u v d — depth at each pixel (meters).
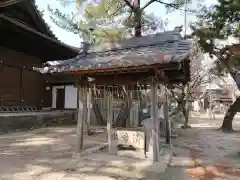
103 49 5.89
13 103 11.97
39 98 14.32
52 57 14.77
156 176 4.02
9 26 9.98
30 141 7.46
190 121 18.64
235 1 6.43
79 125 5.41
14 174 4.02
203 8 7.76
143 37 5.57
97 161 4.93
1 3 3.64
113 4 8.32
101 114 13.02
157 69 4.57
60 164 4.68
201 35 8.20
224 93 32.53
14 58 12.23
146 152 5.22
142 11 7.71
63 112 13.79
